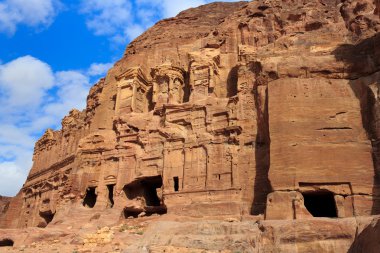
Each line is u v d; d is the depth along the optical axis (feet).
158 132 109.40
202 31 159.84
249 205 86.84
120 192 107.96
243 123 96.99
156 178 106.11
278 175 75.72
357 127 78.33
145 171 105.81
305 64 87.81
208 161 95.09
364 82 82.64
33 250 72.84
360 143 75.87
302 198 72.74
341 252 53.31
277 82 86.28
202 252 58.08
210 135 99.09
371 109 77.97
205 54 121.60
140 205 104.58
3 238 91.50
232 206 86.33
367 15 102.94
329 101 81.92
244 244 58.54
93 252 64.59
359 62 85.25
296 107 82.02
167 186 98.37
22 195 168.04
